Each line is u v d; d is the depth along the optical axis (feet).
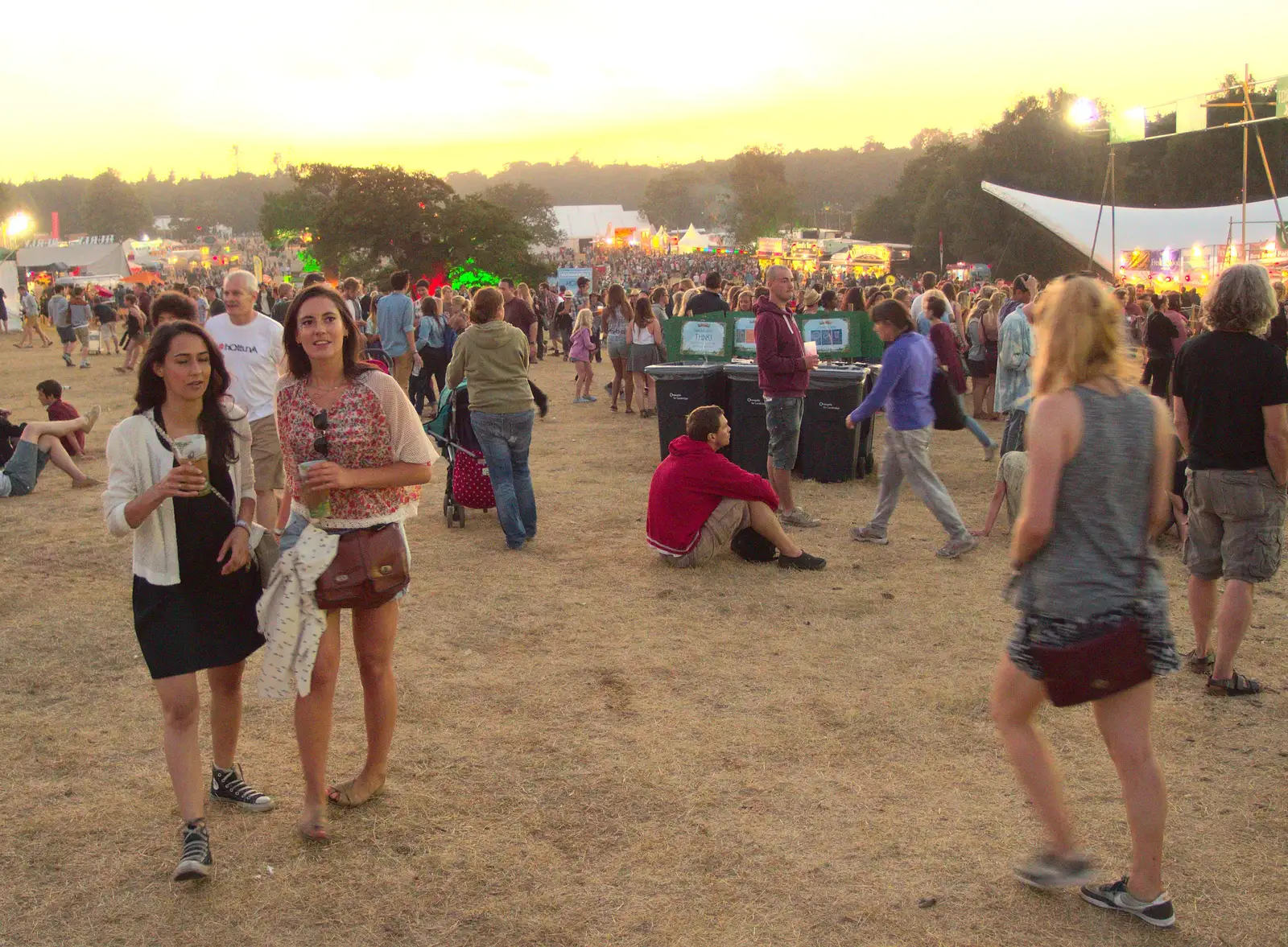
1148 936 9.95
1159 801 9.78
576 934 10.14
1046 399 9.47
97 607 20.25
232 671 12.10
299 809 12.53
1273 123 183.11
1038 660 9.57
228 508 11.32
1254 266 14.11
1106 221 116.26
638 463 35.19
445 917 10.44
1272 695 15.48
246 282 20.95
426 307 44.57
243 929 10.25
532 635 18.66
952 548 23.07
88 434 40.42
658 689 16.21
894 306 22.85
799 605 20.12
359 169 236.22
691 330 36.91
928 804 12.57
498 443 24.07
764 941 9.98
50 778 13.38
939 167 291.38
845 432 31.07
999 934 10.03
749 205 433.48
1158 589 9.65
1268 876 10.92
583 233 498.69
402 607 20.13
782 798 12.75
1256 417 14.26
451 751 14.07
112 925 10.30
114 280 196.54
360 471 11.09
